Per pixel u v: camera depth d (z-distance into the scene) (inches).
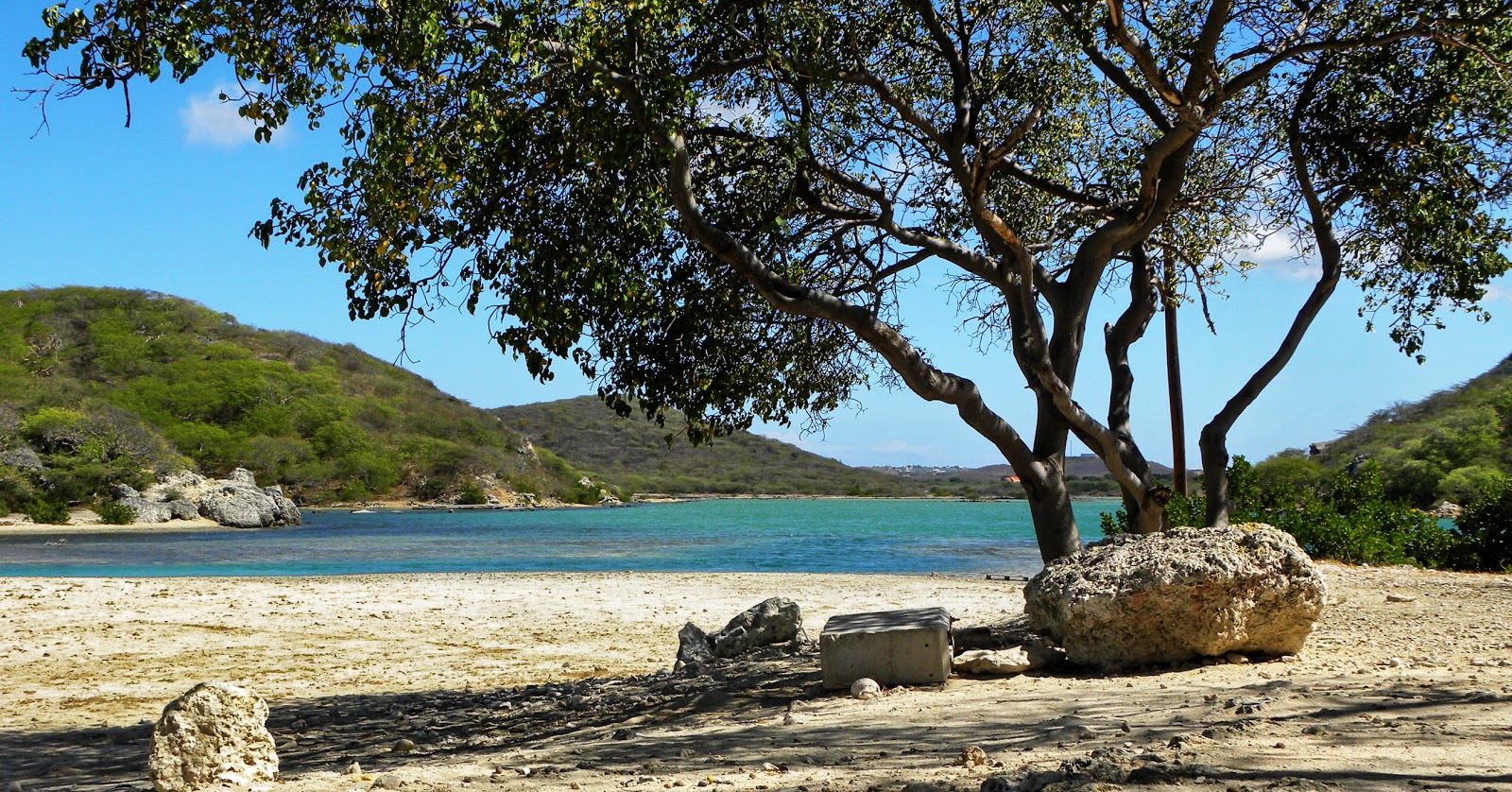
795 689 419.2
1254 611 394.0
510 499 4879.4
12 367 4217.5
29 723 474.9
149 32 347.6
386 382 5708.7
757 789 223.9
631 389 505.0
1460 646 442.3
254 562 1764.3
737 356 540.4
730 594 1023.0
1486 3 462.6
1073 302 529.7
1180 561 387.9
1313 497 1004.6
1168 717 275.9
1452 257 571.2
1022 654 406.0
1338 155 555.8
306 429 4704.7
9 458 2957.7
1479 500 1002.1
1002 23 530.3
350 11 368.2
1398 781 187.2
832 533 2871.6
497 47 366.0
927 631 392.2
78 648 695.7
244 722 266.1
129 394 4439.0
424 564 1743.4
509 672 617.9
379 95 368.8
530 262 426.3
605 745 327.3
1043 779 197.2
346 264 400.8
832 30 489.7
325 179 393.1
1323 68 542.0
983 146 529.7
